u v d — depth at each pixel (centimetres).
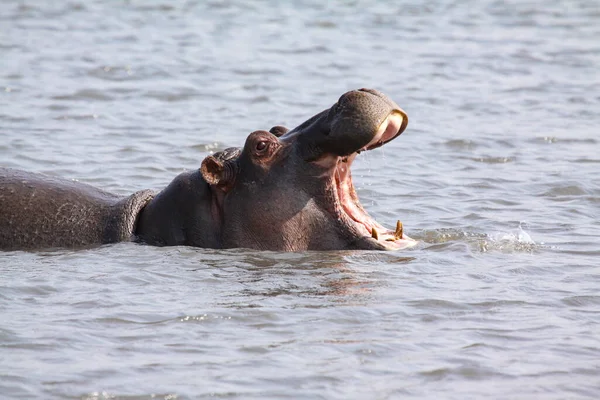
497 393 1345
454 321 1588
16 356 1439
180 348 1476
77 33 4903
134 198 2045
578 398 1335
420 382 1373
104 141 2956
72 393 1327
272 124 3244
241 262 1866
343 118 1823
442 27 5231
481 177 2633
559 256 1945
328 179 1909
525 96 3725
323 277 1789
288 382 1366
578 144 3014
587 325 1576
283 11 5675
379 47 4703
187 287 1741
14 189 2052
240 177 1927
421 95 3731
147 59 4281
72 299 1678
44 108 3369
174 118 3303
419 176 2639
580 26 5253
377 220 2223
